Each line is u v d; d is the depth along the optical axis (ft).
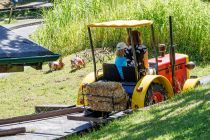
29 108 106.93
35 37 166.91
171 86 85.20
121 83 82.89
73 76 131.44
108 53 144.05
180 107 71.87
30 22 266.57
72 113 86.58
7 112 104.83
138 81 81.30
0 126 81.87
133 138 61.98
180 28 138.92
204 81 104.78
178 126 61.82
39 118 85.30
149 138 59.93
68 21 163.63
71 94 116.26
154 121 68.28
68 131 75.87
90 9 163.12
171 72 90.63
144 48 82.84
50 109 93.81
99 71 95.04
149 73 84.74
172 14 140.87
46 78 133.80
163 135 59.57
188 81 90.17
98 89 78.48
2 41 65.51
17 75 140.97
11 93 122.52
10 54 60.70
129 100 81.25
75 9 164.35
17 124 82.94
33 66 66.08
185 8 141.79
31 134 75.36
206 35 135.95
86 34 156.35
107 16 155.63
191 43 137.08
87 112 82.12
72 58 141.38
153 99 82.43
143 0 153.89
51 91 120.47
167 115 69.87
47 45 159.94
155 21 142.31
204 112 65.26
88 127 77.20
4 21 286.66
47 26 162.81
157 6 144.87
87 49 152.46
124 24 79.82
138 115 74.08
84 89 83.97
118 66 82.94
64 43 159.02
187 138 56.34
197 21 137.90
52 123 81.76
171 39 89.45
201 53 134.92
